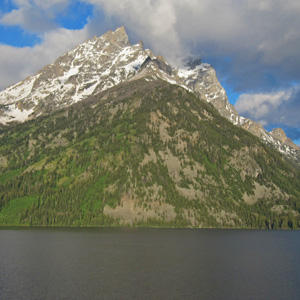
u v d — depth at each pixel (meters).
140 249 156.38
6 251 145.12
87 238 192.12
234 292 90.31
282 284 98.94
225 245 179.62
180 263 126.25
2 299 80.75
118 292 87.75
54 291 87.38
